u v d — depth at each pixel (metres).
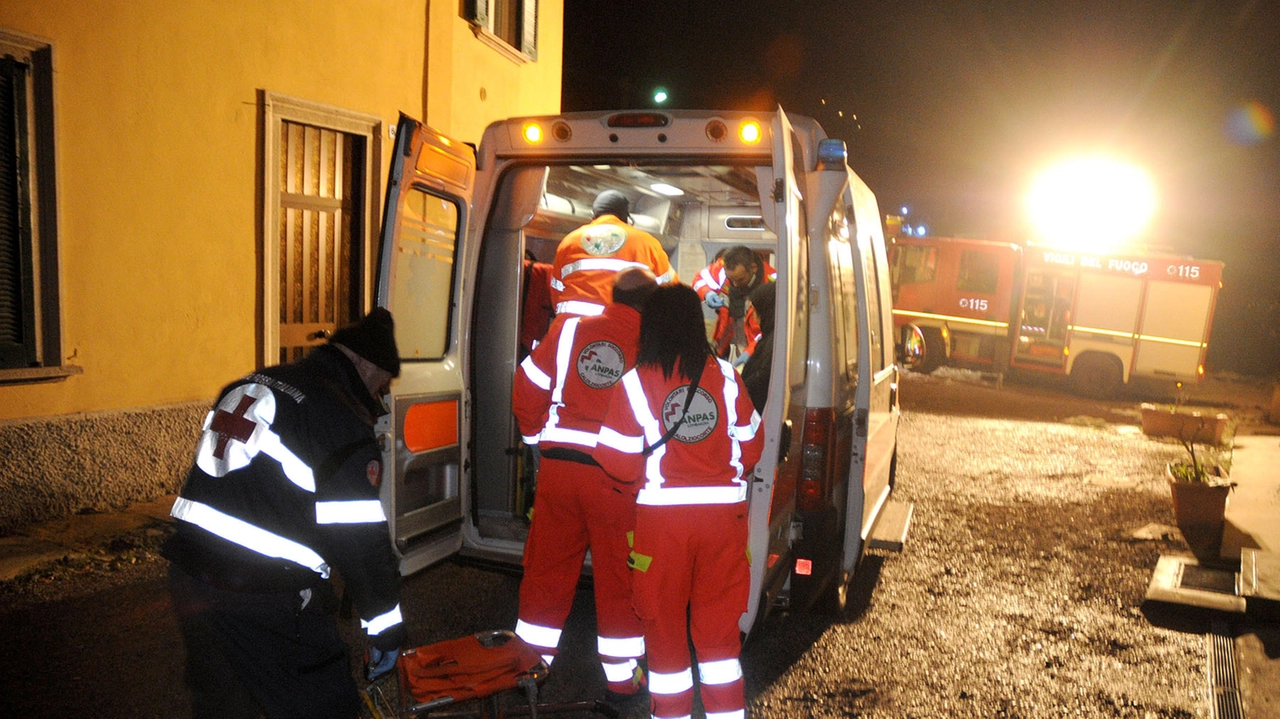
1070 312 18.16
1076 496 8.62
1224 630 5.17
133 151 6.59
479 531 4.68
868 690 4.27
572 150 4.39
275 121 7.75
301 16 8.01
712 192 6.36
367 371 2.80
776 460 3.85
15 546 5.52
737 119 4.05
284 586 2.57
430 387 4.33
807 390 4.41
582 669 4.43
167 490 6.84
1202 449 11.71
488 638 3.26
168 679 4.04
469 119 10.98
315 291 8.59
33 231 5.97
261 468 2.55
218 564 2.51
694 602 3.44
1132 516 7.89
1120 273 17.91
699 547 3.38
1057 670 4.57
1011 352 18.69
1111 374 18.00
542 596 3.99
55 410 6.16
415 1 9.47
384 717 3.06
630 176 5.84
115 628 4.54
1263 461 10.74
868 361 5.12
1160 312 17.70
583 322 3.98
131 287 6.63
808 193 4.34
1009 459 10.51
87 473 6.29
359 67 8.74
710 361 3.45
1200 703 4.23
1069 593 5.77
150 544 5.75
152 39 6.67
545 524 3.97
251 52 7.52
